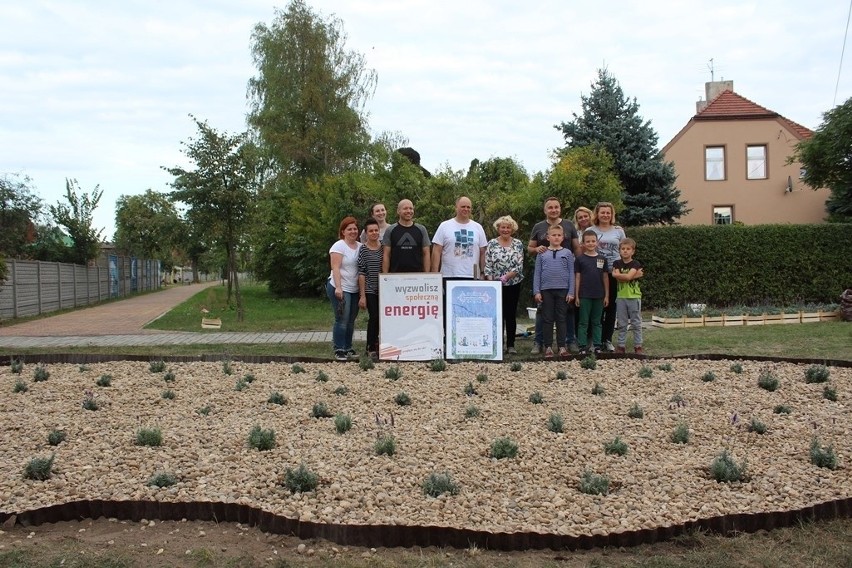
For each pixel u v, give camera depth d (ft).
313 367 30.04
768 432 20.21
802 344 37.83
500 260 33.22
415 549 12.91
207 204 63.36
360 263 32.86
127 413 22.29
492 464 17.06
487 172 79.05
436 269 32.91
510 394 24.86
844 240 68.33
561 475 16.43
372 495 14.83
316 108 122.52
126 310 91.30
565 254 32.30
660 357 31.71
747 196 108.47
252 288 155.33
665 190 88.84
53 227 122.52
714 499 14.88
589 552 12.80
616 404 23.41
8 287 75.92
